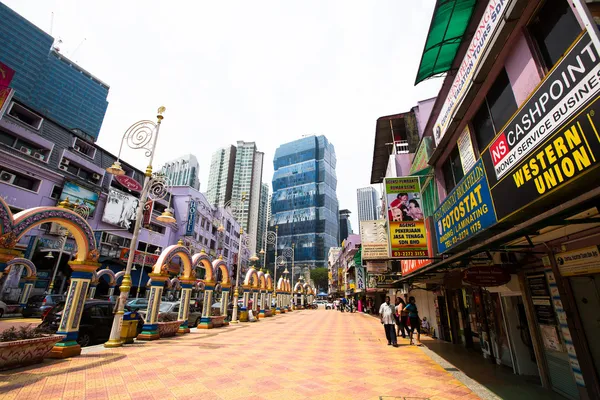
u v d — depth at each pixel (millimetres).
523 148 3990
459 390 5520
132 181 30438
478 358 8469
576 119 2982
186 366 6895
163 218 11258
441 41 7680
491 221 4945
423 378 6332
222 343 10438
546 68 4094
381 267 17359
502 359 7543
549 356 5641
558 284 5184
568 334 5008
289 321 21609
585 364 4691
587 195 2383
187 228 37719
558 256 5168
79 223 7789
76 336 7715
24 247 21656
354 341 11836
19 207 21391
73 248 25281
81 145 27391
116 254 28812
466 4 6711
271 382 5836
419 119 15164
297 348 9977
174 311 15953
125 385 5352
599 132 2676
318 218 114688
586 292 4793
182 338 11398
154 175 11453
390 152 18594
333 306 48031
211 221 47812
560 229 4508
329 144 134250
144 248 32625
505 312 7211
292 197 121438
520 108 4062
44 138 23797
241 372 6527
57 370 6117
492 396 5188
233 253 58000
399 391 5430
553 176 3367
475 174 5629
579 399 4809
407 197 9273
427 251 8656
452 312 11359
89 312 9984
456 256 5281
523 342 6809
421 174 10602
